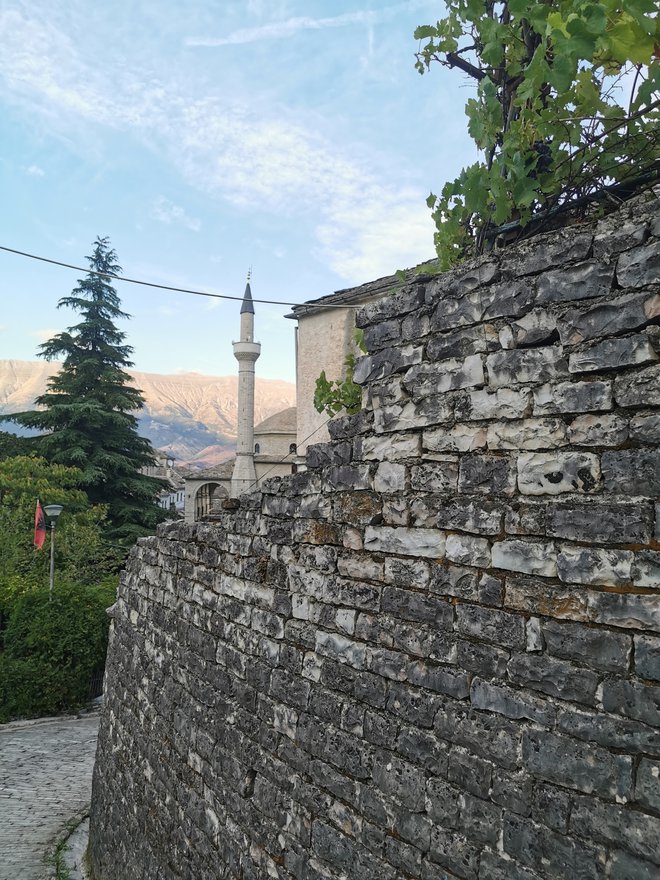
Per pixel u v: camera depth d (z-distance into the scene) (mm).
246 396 34000
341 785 3295
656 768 2041
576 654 2297
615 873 2098
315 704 3582
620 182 2836
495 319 2742
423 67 3695
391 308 3293
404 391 3176
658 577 2094
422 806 2803
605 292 2354
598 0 2287
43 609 15430
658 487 2133
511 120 3230
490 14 3385
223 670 4656
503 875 2424
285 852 3670
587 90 2740
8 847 7957
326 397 4699
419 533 3008
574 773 2248
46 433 33562
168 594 5855
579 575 2311
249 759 4156
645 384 2199
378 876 2973
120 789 6504
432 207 3770
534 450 2523
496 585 2611
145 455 35594
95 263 36719
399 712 3004
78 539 23969
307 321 15648
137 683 6402
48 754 12219
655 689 2064
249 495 4535
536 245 2598
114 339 36406
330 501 3629
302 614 3803
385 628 3150
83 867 7371
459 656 2736
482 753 2578
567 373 2439
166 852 5191
